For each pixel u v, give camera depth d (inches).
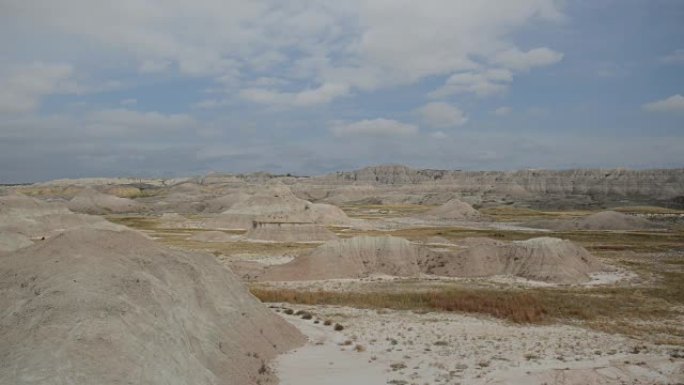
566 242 2674.7
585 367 1020.5
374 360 1072.8
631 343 1251.8
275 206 5856.3
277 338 1153.4
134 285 856.9
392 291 2049.7
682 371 1016.9
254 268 2637.8
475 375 968.3
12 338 689.6
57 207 4938.5
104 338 684.7
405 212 7815.0
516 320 1499.8
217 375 852.6
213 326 981.2
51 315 713.0
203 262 1198.9
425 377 958.4
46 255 933.8
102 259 915.4
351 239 2664.9
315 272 2464.3
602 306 1717.5
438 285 2229.3
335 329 1355.8
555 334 1338.6
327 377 957.2
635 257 3184.1
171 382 689.0
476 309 1644.9
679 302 1840.6
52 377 608.4
